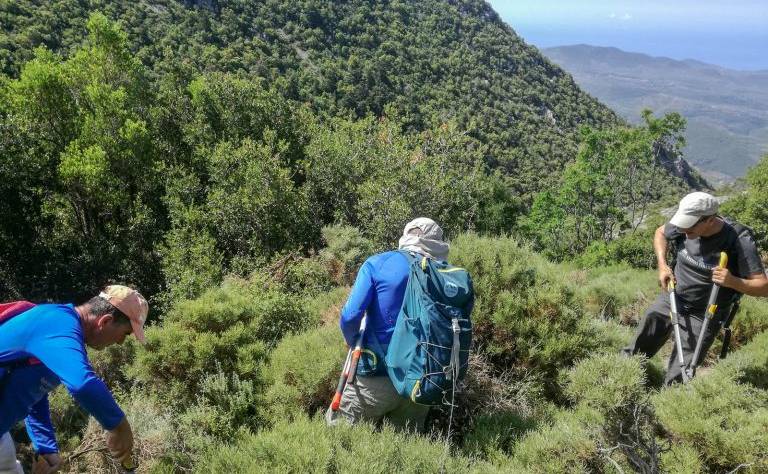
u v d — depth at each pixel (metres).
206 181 25.69
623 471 2.89
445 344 3.02
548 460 3.04
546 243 46.41
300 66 126.94
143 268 21.11
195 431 3.71
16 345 2.08
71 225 23.47
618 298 7.38
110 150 22.20
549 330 4.47
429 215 19.42
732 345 5.60
